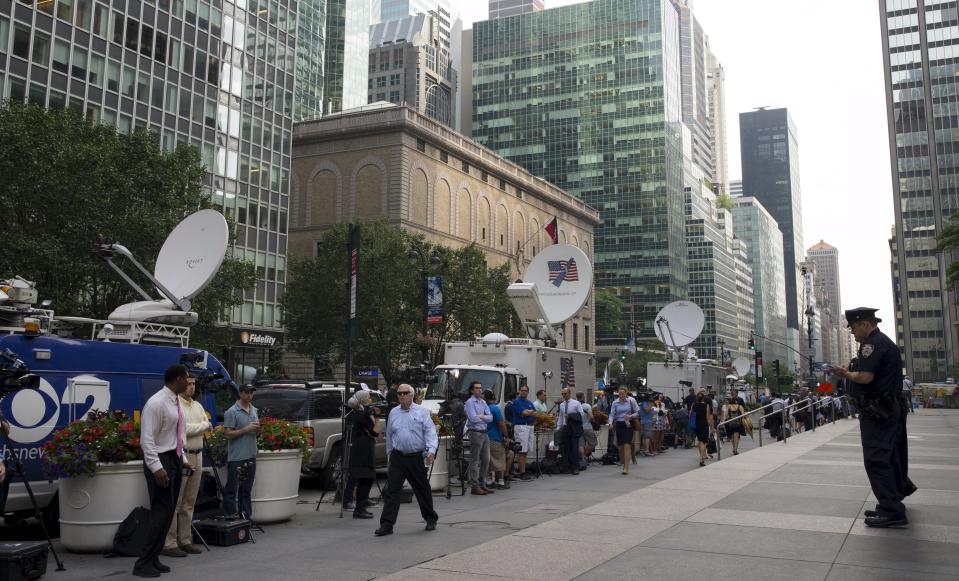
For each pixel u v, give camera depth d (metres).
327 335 42.66
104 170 25.94
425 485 9.71
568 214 90.75
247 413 9.82
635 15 147.62
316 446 15.02
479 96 155.50
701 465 19.42
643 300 140.75
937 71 128.12
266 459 10.51
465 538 9.13
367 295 40.66
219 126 52.75
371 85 178.88
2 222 25.41
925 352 128.75
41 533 10.27
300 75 85.06
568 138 148.62
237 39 54.81
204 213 14.80
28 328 9.94
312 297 42.78
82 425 8.70
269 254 56.34
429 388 18.72
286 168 58.84
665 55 147.12
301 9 85.88
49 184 24.98
